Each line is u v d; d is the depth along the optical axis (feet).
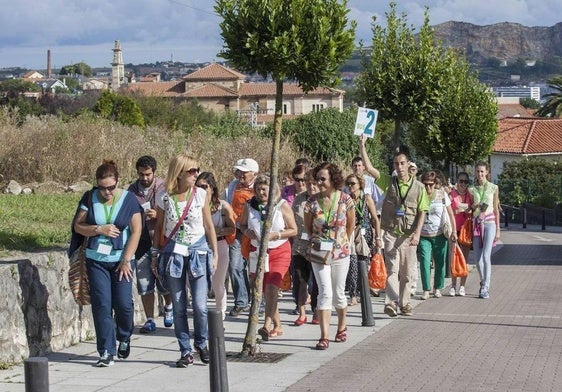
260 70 38.04
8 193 74.18
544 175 238.27
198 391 31.55
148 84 433.48
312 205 40.16
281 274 42.16
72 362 36.81
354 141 142.61
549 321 47.11
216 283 43.52
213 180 42.68
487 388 31.58
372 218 49.29
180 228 36.24
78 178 79.15
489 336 42.60
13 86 291.58
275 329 43.06
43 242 46.37
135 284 46.24
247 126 148.87
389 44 85.71
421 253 55.88
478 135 106.93
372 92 86.02
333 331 44.42
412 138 111.04
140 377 34.06
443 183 56.08
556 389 31.30
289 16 37.40
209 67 424.87
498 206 57.67
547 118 294.66
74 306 40.68
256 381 33.06
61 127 83.05
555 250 102.83
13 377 33.53
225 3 38.22
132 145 84.38
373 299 56.13
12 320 35.91
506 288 62.64
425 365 35.81
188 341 36.32
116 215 35.86
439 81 85.40
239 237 49.08
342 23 38.06
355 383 32.60
